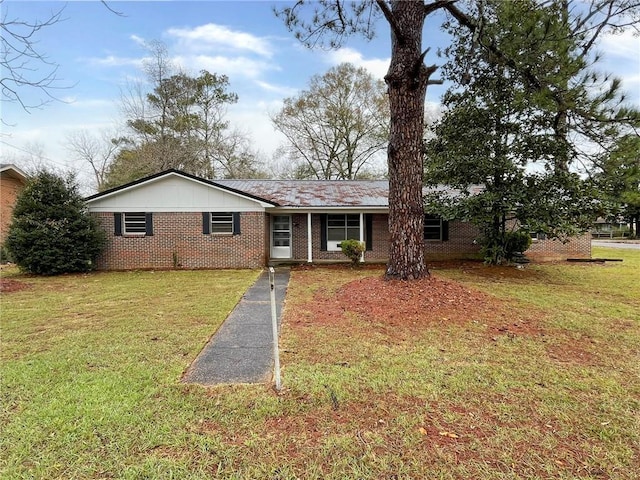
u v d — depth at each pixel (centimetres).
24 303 703
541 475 217
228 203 1280
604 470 222
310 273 1130
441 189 1512
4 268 1317
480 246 1427
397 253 716
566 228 920
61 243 1124
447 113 1130
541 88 830
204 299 735
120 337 484
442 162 1091
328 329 512
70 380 346
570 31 769
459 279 966
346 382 341
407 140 701
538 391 325
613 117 754
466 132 1066
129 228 1275
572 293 777
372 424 272
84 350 432
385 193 1527
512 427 268
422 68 687
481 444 247
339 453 238
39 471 220
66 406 295
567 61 746
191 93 2756
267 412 288
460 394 319
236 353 425
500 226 1230
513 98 957
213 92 2839
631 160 767
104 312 627
